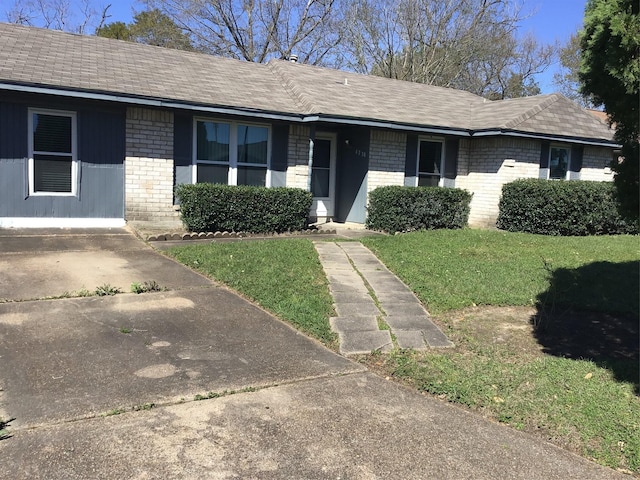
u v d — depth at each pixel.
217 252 8.48
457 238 11.35
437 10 31.14
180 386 4.03
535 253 9.96
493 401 4.09
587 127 15.08
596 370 4.75
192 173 11.36
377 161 13.24
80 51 12.11
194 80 12.16
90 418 3.49
